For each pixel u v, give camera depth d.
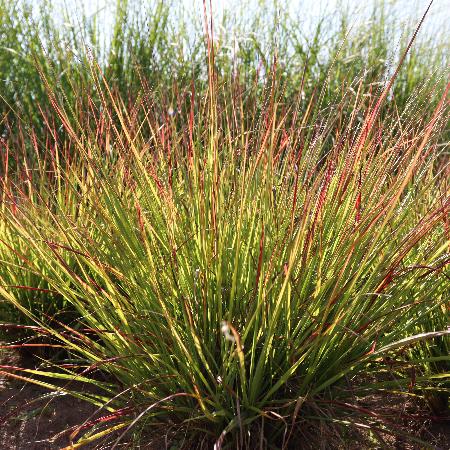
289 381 2.13
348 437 2.19
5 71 5.36
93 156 2.44
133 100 4.70
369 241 2.20
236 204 2.27
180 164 2.52
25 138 4.43
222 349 2.08
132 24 5.66
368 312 2.18
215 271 2.19
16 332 2.90
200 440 2.15
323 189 2.18
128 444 2.17
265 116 2.40
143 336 2.21
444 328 2.42
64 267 2.28
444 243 2.32
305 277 2.20
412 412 2.46
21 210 2.54
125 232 2.29
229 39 4.90
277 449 2.06
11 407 2.54
